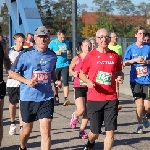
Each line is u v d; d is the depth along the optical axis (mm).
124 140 7891
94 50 6352
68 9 50094
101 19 49156
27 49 6074
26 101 6059
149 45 8445
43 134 5844
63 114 10859
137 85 8414
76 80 7957
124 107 12109
